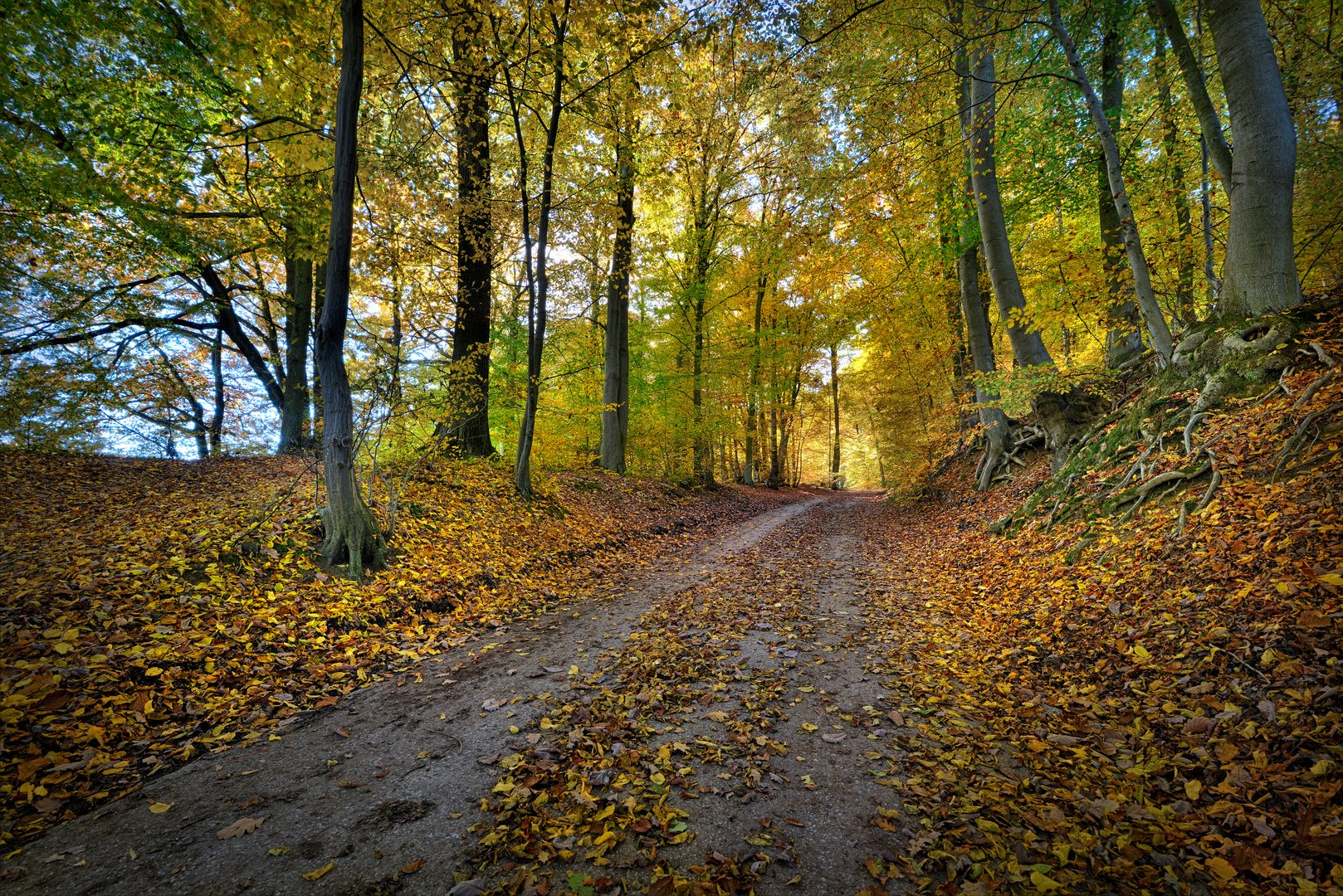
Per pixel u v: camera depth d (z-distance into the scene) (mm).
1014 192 13164
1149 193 10094
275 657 4715
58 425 12156
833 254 13438
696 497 19047
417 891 2301
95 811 2814
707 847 2559
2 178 8422
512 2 9133
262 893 2273
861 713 4074
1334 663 3174
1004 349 19156
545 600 7633
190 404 17578
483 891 2289
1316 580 3773
